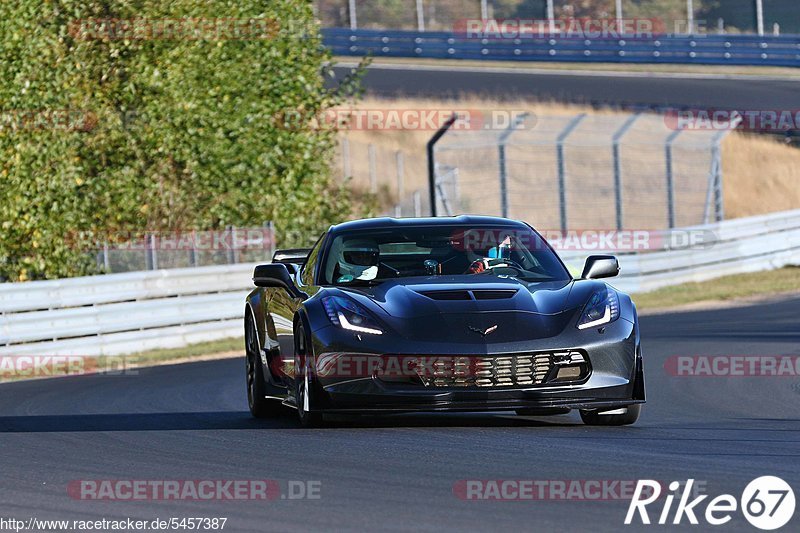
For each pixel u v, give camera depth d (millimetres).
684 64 171250
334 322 27078
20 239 73188
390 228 31516
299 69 83500
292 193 83250
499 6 183625
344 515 17875
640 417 30859
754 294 83875
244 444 25953
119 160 77188
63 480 22016
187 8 78250
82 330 60531
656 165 139125
